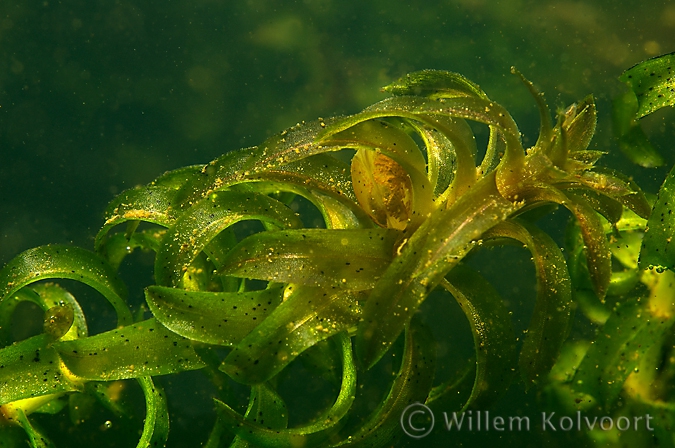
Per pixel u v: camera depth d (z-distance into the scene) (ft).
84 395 0.43
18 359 0.40
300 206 0.61
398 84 0.41
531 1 0.93
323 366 0.42
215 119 0.84
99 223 0.67
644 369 0.42
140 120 0.84
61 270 0.41
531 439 0.44
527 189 0.39
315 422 0.40
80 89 0.91
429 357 0.40
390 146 0.39
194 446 0.44
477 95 0.40
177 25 1.03
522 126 0.73
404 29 0.95
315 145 0.39
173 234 0.40
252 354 0.38
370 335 0.38
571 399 0.43
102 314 0.51
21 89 0.91
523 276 0.54
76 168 0.75
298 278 0.39
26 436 0.42
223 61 0.96
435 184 0.41
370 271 0.39
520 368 0.39
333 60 0.92
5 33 1.01
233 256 0.39
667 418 0.42
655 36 0.84
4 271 0.41
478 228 0.38
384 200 0.40
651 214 0.40
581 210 0.39
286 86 0.90
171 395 0.45
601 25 0.87
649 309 0.42
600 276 0.39
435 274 0.38
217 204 0.40
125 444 0.43
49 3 1.06
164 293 0.39
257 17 1.05
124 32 1.02
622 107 0.43
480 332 0.40
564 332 0.39
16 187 0.72
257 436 0.39
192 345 0.40
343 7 1.01
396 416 0.40
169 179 0.42
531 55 0.85
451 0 0.97
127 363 0.39
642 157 0.44
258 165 0.39
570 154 0.40
